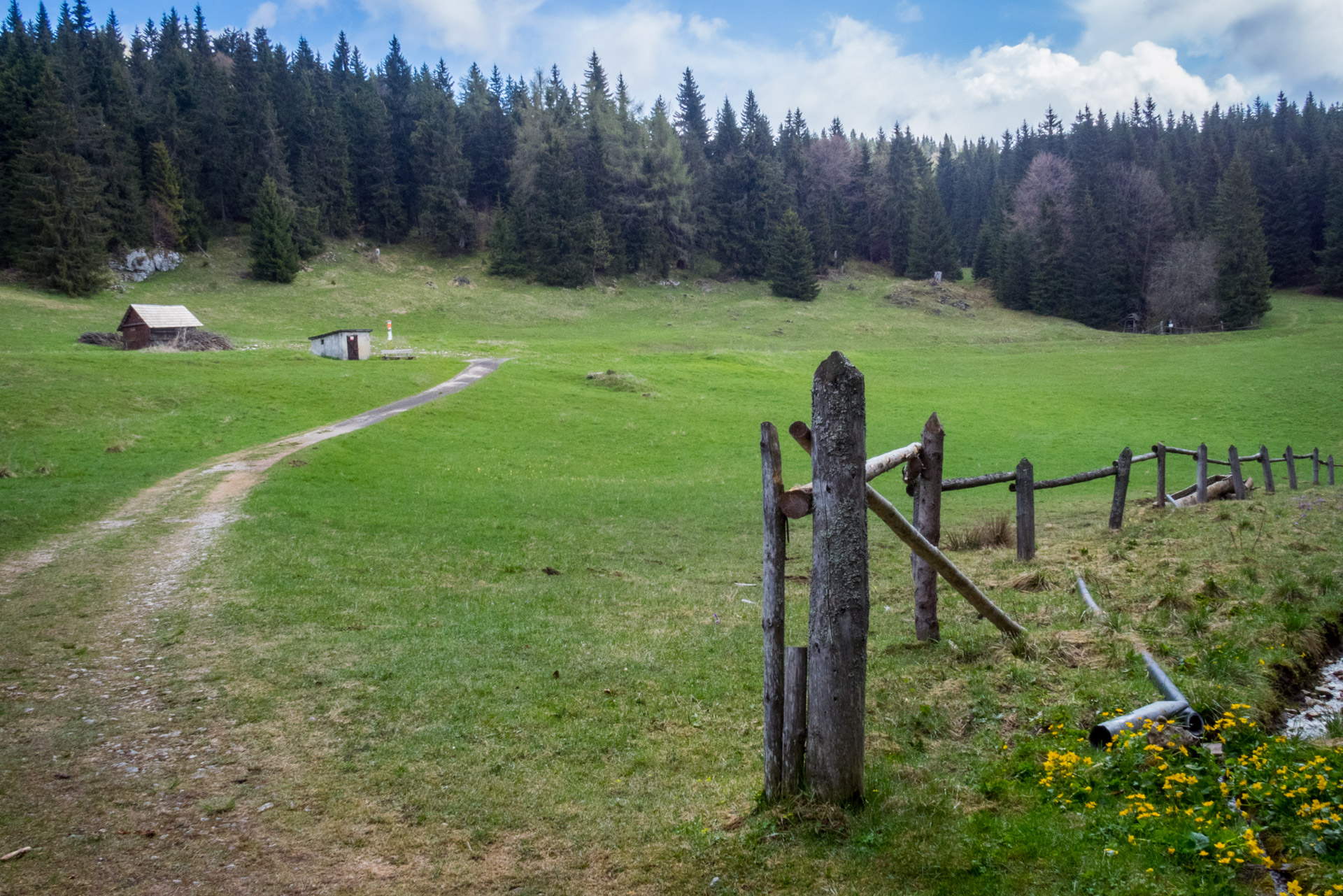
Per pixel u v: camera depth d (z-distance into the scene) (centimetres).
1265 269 9856
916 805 517
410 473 2988
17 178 9169
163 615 1114
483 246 13775
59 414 3619
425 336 8756
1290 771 511
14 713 763
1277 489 2450
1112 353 8244
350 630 1047
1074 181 13112
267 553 1545
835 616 498
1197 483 1977
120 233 10181
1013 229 12712
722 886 457
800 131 17288
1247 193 10019
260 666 891
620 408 4881
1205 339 8988
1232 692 661
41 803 584
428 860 504
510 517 2250
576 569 1587
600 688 813
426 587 1345
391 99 15425
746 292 12688
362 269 11931
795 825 499
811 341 9600
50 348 6300
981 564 1348
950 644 841
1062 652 777
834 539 495
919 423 4934
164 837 535
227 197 12394
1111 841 453
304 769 635
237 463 2916
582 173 12938
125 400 3947
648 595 1320
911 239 13475
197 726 726
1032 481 1323
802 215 15100
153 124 11612
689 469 3538
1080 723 619
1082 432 4672
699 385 5859
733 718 726
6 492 2333
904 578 1345
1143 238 11638
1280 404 5291
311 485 2548
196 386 4347
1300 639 822
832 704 504
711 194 14100
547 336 9662
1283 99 16525
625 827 536
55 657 938
